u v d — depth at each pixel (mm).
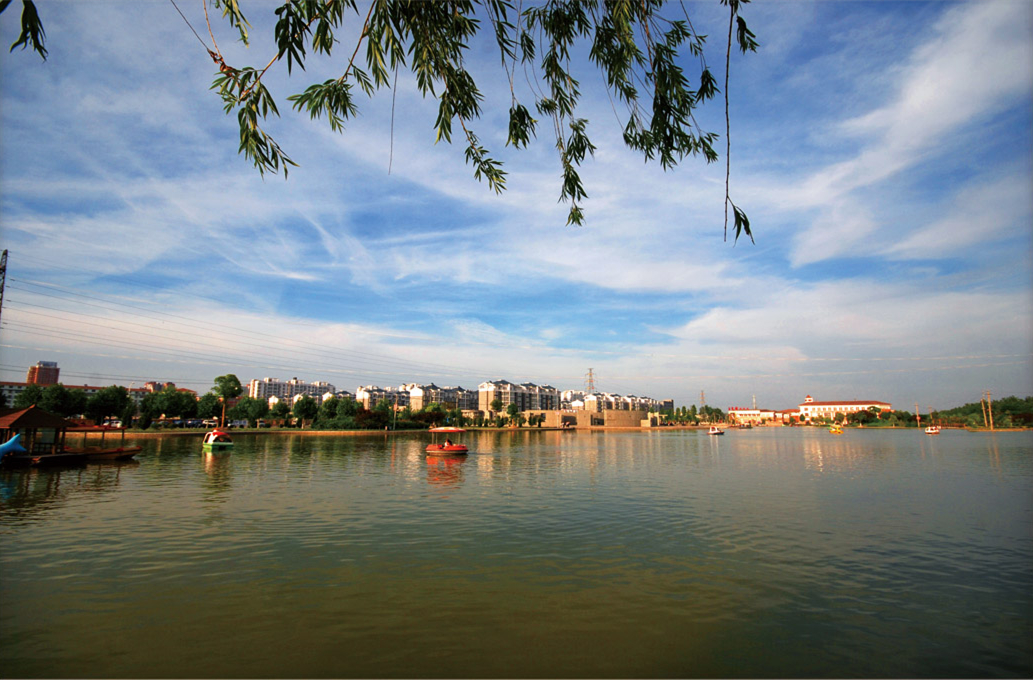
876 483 40094
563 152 8625
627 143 8305
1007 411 166500
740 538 22016
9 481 38438
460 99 7598
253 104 5910
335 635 12594
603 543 21078
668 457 66375
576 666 11219
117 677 10602
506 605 14500
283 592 15352
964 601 14938
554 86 8258
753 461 60125
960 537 22297
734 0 5844
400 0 6508
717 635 12742
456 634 12695
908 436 133375
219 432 70875
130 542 20781
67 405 99500
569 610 14188
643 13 6781
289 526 23906
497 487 37625
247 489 35375
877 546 20750
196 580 16281
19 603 14383
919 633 12898
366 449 75188
